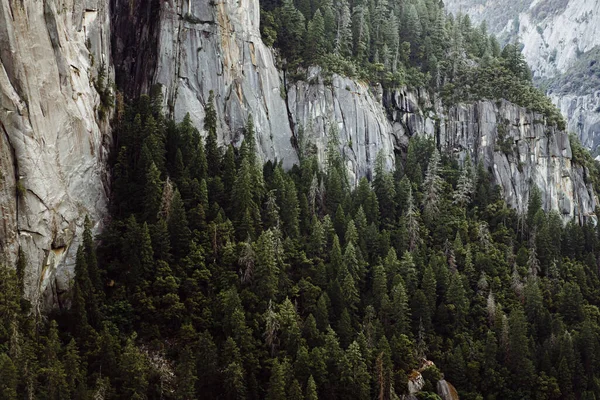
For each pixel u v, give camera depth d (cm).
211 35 15150
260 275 12362
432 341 13375
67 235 11506
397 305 13188
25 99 10825
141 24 15100
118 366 10662
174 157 13612
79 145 11956
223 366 11244
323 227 14062
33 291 10800
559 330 14338
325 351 11850
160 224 12256
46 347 10212
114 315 11400
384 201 15638
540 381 13375
